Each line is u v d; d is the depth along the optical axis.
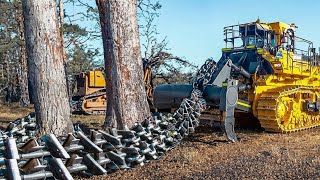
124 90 9.34
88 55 31.34
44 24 8.37
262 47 13.48
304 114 13.87
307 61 15.09
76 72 30.64
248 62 13.47
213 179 6.42
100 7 9.62
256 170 6.94
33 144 6.09
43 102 8.37
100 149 6.89
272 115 12.16
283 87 13.24
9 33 30.48
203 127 12.91
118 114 9.36
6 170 5.67
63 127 8.45
